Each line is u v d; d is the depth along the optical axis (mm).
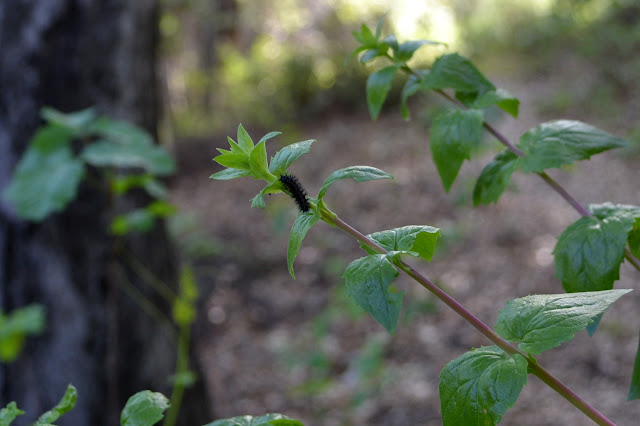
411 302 7129
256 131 16734
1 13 3793
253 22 19141
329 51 18031
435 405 5895
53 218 3838
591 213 1348
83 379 3938
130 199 4000
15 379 3930
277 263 9680
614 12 16688
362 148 13789
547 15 18625
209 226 11164
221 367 7422
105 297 3951
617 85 13312
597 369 5918
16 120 3828
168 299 4270
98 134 3783
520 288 7605
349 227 1005
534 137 1436
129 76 4070
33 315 3447
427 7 18672
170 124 16422
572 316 918
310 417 6125
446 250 8695
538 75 15867
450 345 6754
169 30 16484
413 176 11555
